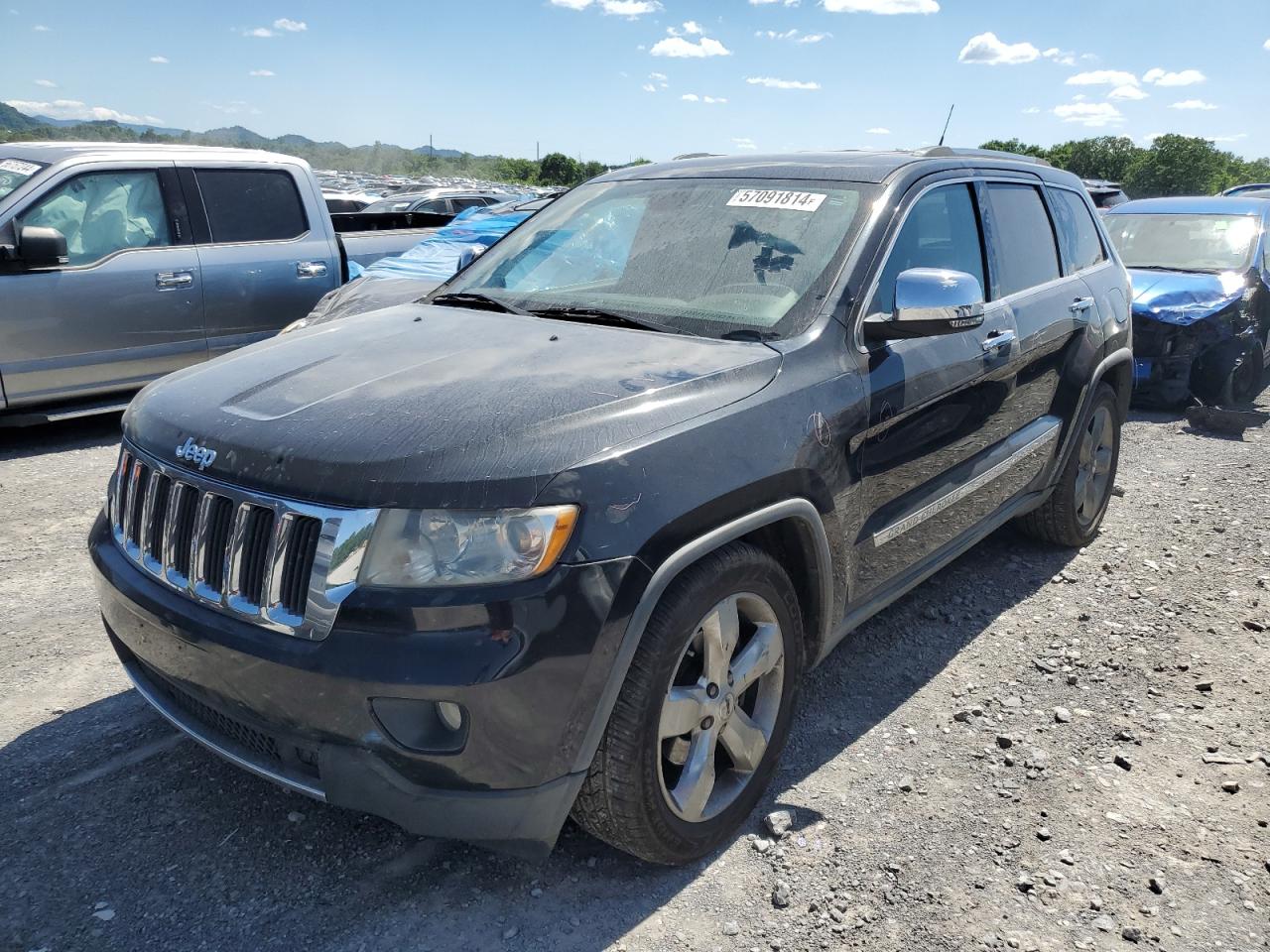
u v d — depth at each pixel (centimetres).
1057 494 464
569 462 221
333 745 218
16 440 674
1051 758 313
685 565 233
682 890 252
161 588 248
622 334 298
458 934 236
